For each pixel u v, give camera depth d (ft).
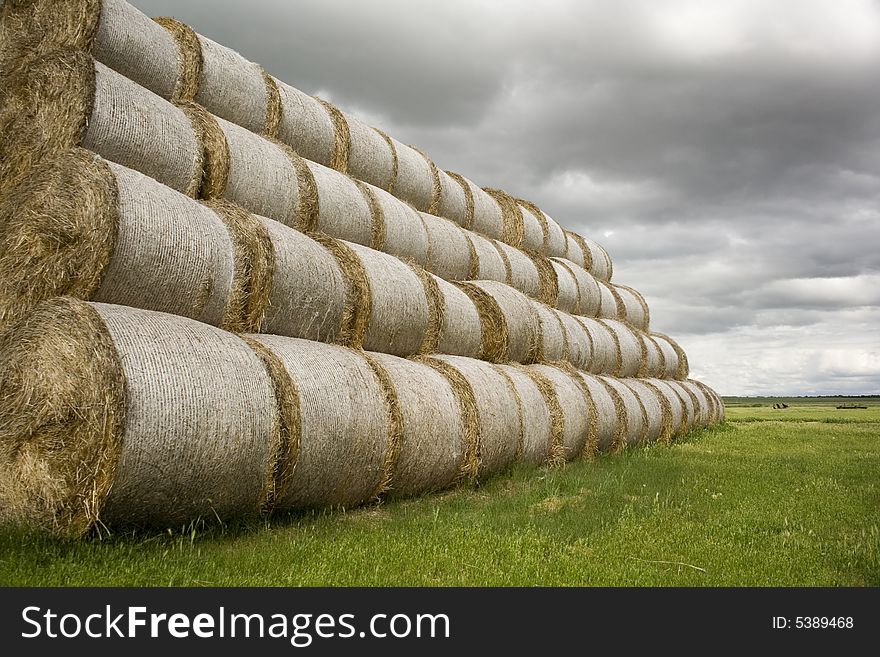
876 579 16.14
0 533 15.58
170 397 16.49
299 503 20.71
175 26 28.25
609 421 41.81
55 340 15.94
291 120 32.76
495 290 37.58
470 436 28.19
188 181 24.11
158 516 16.90
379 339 28.40
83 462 15.51
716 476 32.30
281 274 23.62
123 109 21.76
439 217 42.42
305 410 20.17
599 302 57.52
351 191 33.04
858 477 32.40
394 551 17.11
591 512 23.11
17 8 24.03
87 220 18.08
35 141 21.11
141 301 19.38
